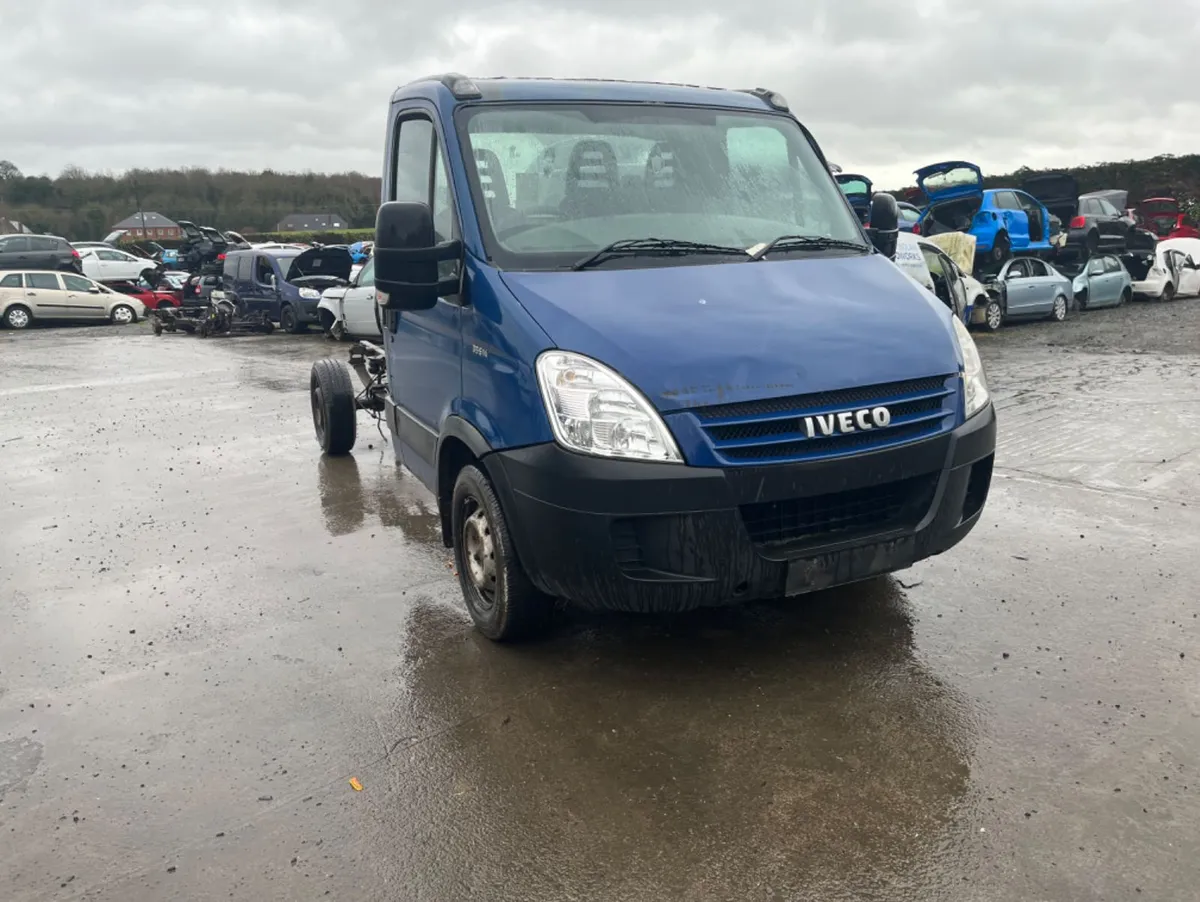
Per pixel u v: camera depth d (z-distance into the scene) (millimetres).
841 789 3209
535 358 3701
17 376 14914
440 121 4625
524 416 3738
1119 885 2705
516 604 4172
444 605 4977
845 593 4852
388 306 4402
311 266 21297
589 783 3307
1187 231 32844
